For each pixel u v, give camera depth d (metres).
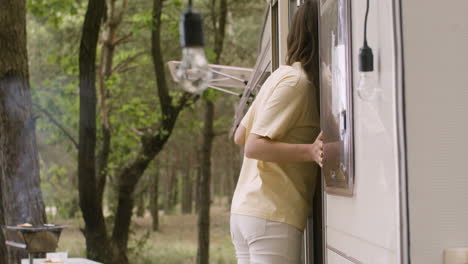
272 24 3.91
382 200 1.65
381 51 1.66
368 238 1.79
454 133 1.53
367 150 1.80
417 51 1.54
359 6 1.89
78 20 15.80
